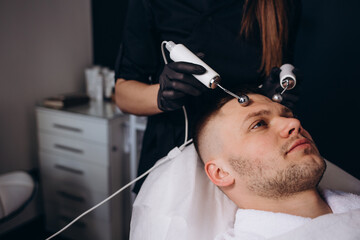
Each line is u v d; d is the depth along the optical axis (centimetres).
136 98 86
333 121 160
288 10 90
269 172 74
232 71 90
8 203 128
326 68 157
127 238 203
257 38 90
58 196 205
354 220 67
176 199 81
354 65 151
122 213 200
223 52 89
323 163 74
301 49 160
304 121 166
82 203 196
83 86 246
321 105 161
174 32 90
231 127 79
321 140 165
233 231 79
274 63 90
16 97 201
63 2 218
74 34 230
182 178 84
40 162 208
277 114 80
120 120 185
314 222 67
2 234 202
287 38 91
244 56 90
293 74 81
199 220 80
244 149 76
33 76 208
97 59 244
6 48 191
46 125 199
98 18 235
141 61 95
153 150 100
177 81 66
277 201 77
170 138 96
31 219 219
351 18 147
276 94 81
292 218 72
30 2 199
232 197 83
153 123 99
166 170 86
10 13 190
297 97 85
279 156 74
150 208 81
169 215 79
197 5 88
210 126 82
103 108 200
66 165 197
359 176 159
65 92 232
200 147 85
